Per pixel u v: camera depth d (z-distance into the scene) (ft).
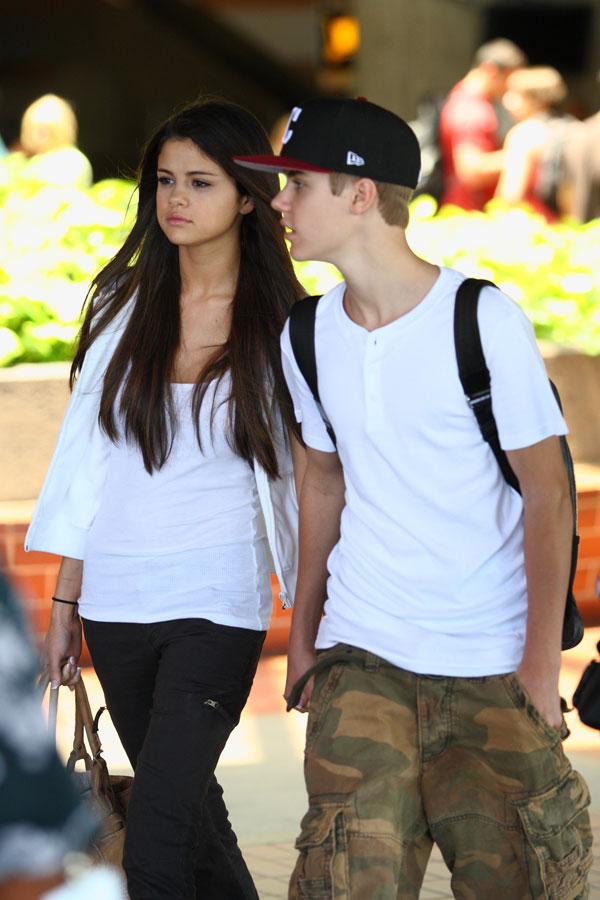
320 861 37.76
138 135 283.59
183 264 47.01
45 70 280.72
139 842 43.14
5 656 18.01
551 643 38.01
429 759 39.17
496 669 38.47
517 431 37.47
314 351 39.58
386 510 38.91
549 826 38.78
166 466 45.55
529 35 224.33
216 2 246.88
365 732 38.40
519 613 39.01
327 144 38.09
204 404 45.42
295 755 73.05
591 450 100.63
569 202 136.05
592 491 92.17
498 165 143.02
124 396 45.55
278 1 245.24
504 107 144.36
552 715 38.06
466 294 37.58
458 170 144.05
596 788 67.51
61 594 47.96
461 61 194.39
